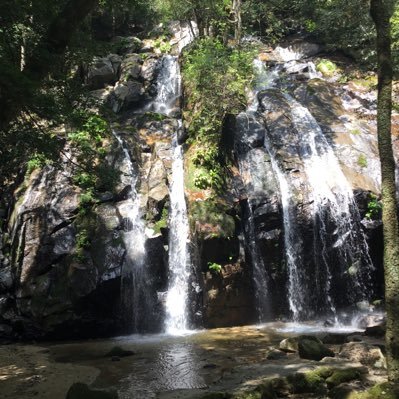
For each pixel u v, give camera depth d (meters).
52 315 11.36
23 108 8.05
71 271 11.60
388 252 6.00
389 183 6.16
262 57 21.52
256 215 13.18
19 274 11.96
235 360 8.80
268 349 9.63
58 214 12.68
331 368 7.11
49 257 12.09
